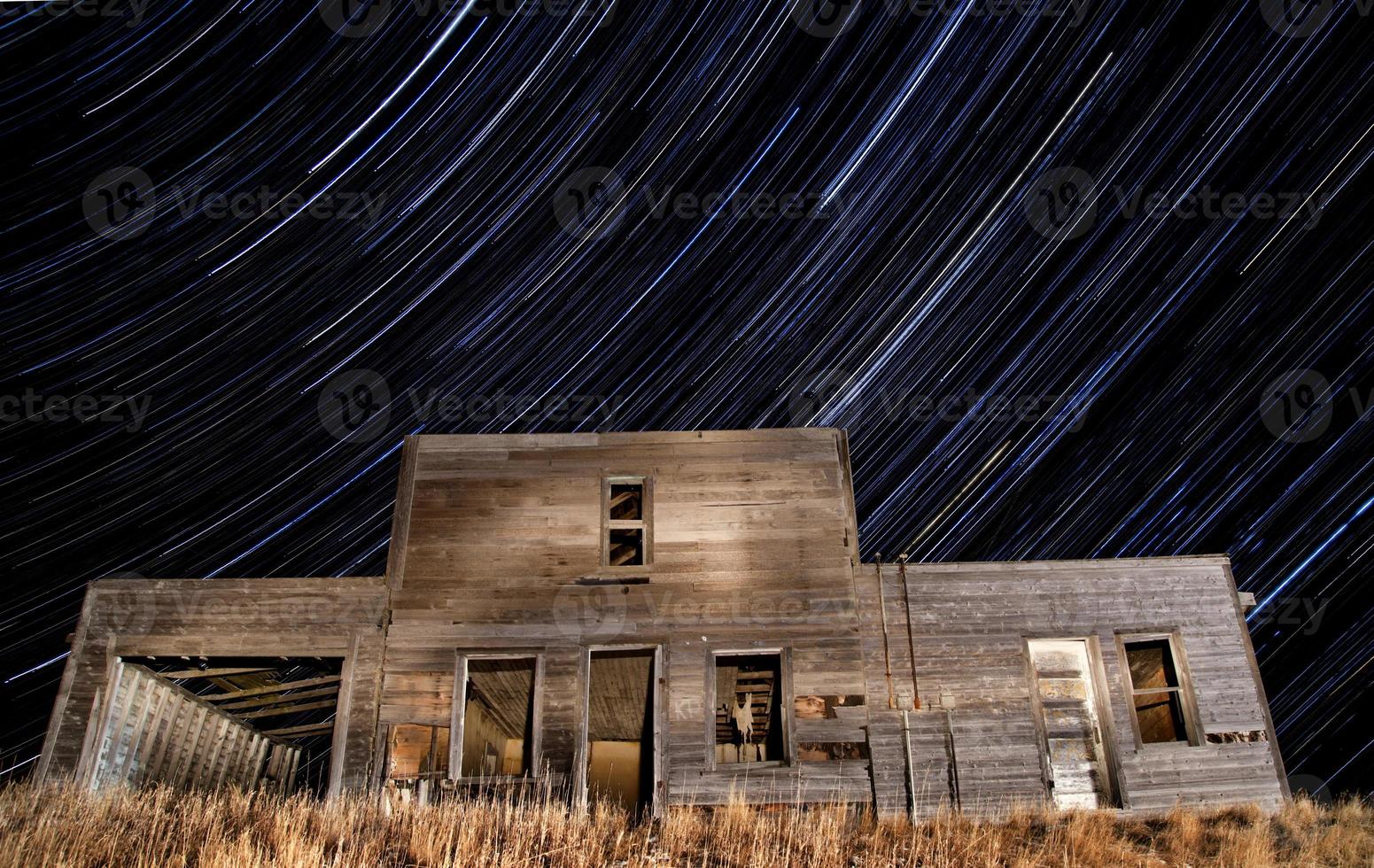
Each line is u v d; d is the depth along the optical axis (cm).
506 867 923
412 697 1305
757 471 1450
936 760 1305
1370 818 1300
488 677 1486
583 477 1443
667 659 1331
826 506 1429
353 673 1315
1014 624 1399
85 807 1066
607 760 2211
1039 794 1295
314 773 2017
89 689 1296
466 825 1054
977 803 1280
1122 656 1395
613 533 1523
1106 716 1362
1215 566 1466
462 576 1376
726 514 1420
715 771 1276
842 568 1392
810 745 1300
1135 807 1308
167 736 1450
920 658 1367
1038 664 1438
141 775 1374
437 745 1278
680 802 1251
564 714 1298
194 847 954
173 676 1395
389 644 1334
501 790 1255
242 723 1722
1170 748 1350
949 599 1409
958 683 1355
